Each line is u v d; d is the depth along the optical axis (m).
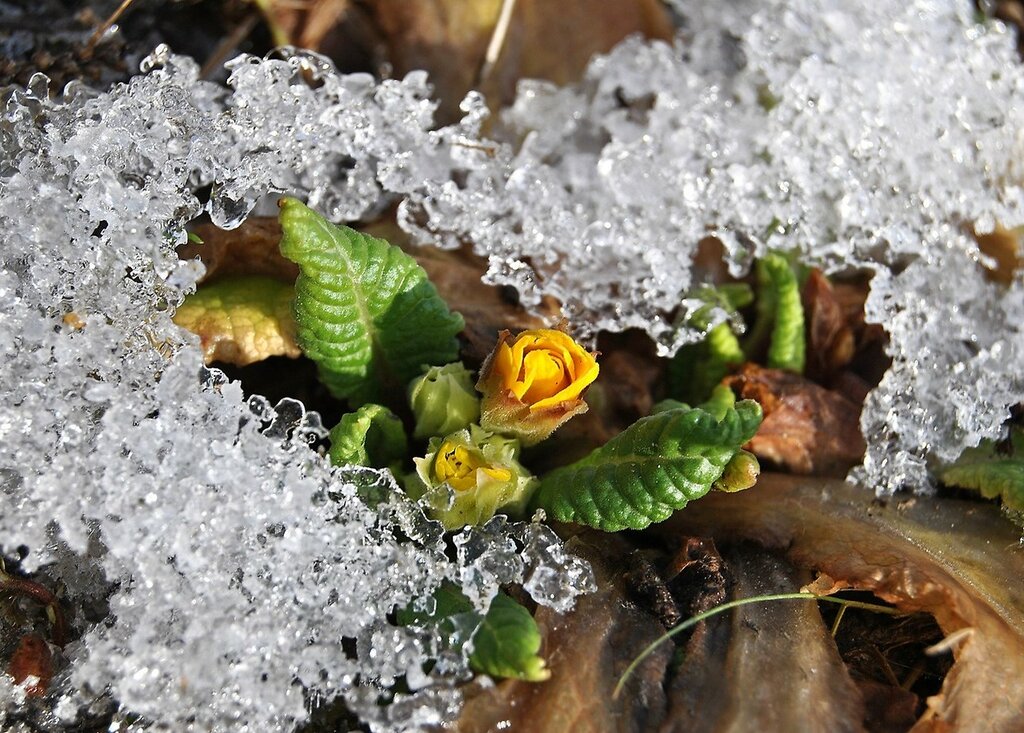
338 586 0.39
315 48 0.47
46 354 0.39
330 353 0.40
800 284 0.44
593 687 0.38
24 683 0.38
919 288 0.43
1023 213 0.44
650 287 0.43
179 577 0.38
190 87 0.42
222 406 0.39
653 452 0.39
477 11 0.48
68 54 0.43
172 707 0.38
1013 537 0.40
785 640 0.39
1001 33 0.46
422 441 0.41
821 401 0.43
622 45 0.47
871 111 0.44
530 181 0.44
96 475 0.38
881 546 0.40
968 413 0.42
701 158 0.45
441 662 0.38
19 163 0.40
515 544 0.39
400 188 0.43
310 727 0.38
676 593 0.39
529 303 0.43
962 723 0.38
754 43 0.46
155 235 0.40
